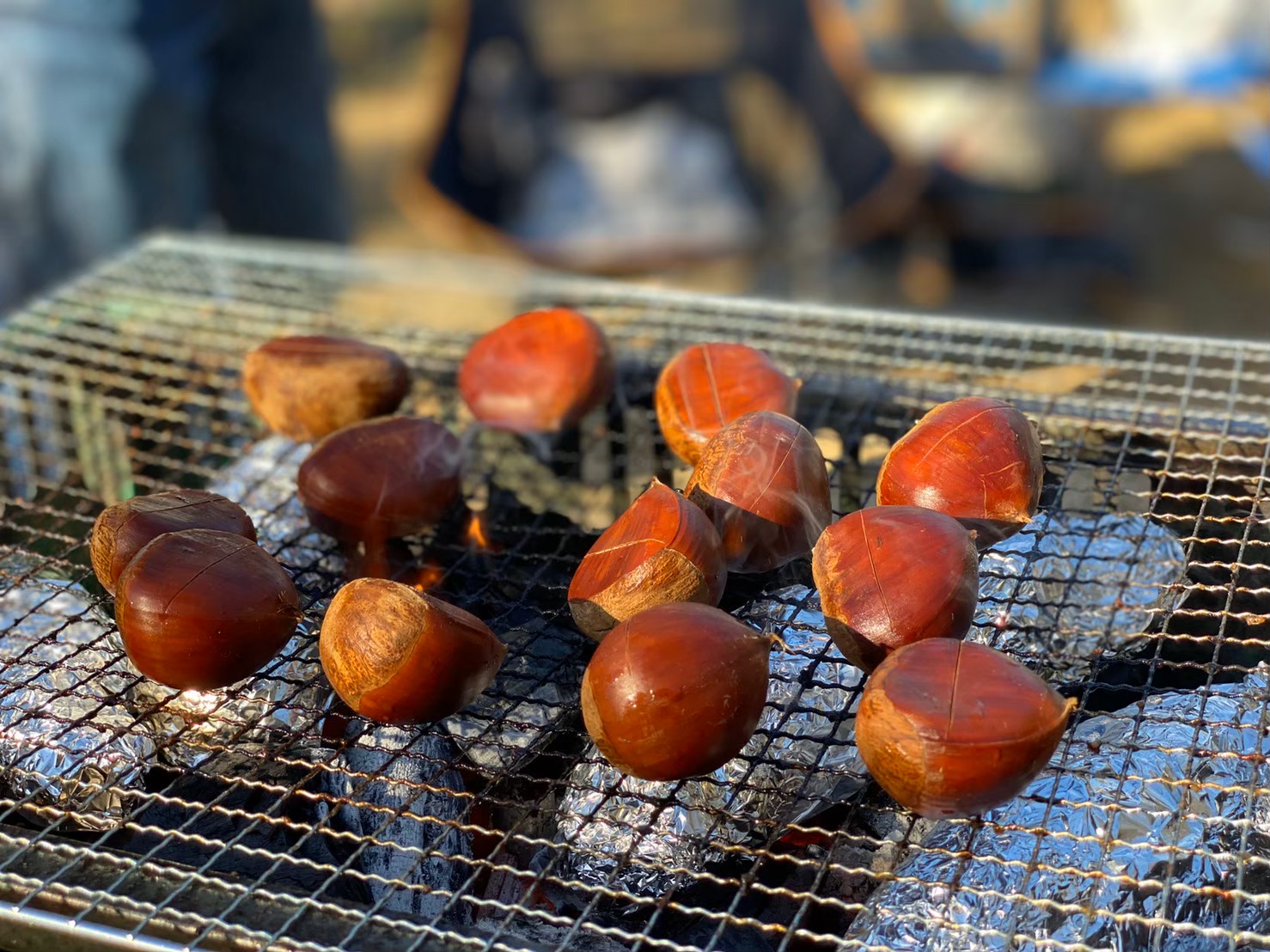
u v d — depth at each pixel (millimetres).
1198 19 1092
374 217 1333
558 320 413
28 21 654
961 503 342
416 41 1861
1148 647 380
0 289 713
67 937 288
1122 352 551
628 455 467
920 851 312
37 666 357
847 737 345
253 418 513
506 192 897
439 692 314
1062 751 326
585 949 319
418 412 480
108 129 705
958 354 458
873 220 907
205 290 543
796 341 499
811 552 355
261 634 324
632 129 899
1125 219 1209
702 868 332
